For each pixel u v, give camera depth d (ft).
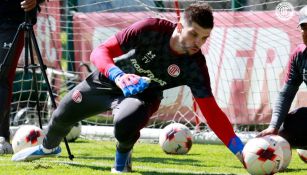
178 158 66.74
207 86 46.26
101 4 96.58
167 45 44.83
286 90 56.70
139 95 46.85
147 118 45.73
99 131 90.63
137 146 81.20
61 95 95.66
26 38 57.67
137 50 45.42
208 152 75.10
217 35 90.12
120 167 49.90
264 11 88.22
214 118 46.44
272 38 87.35
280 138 54.75
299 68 55.83
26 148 57.88
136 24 45.14
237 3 90.12
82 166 54.03
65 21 97.25
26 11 57.36
